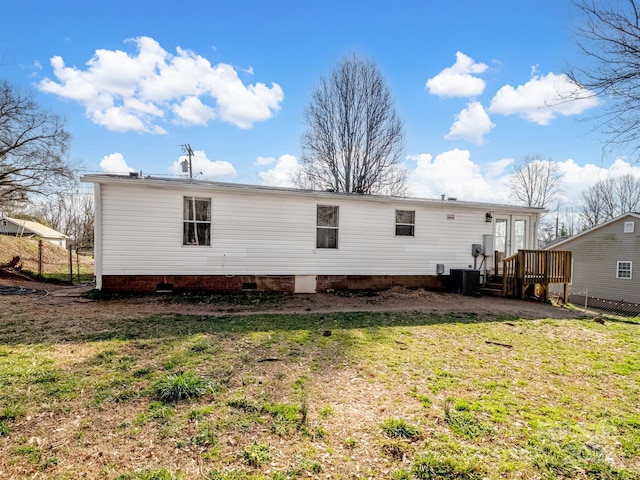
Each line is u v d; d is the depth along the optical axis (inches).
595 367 195.0
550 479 96.9
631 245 714.2
